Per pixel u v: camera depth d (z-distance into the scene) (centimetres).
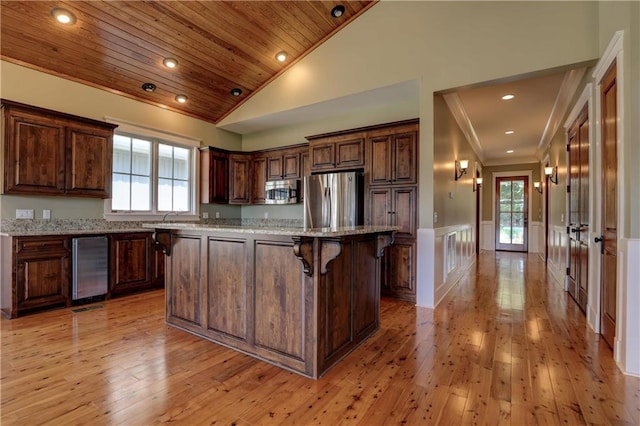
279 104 479
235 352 245
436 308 359
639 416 166
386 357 236
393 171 403
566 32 283
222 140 579
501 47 313
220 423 161
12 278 316
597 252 283
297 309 216
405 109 435
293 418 165
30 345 254
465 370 216
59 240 348
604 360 228
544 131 609
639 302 206
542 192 775
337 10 384
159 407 174
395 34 376
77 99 393
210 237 269
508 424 160
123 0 312
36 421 161
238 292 249
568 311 346
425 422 162
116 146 440
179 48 387
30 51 341
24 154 337
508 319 320
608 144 255
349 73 410
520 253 847
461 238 538
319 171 466
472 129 595
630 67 209
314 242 209
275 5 360
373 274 286
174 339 269
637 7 204
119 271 398
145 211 470
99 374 209
